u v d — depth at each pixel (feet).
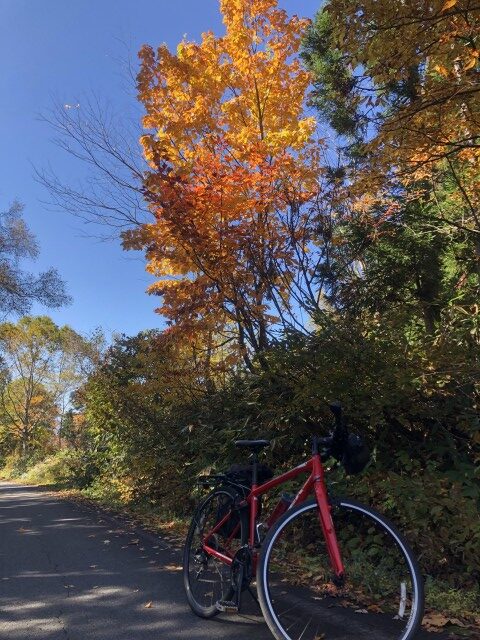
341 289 32.48
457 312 20.35
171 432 32.30
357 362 18.65
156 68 30.58
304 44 33.65
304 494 11.73
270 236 28.43
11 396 168.76
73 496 52.34
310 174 28.50
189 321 28.27
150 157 29.99
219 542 13.52
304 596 13.99
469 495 16.01
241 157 28.99
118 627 13.02
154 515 31.76
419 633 11.57
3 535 27.61
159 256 29.63
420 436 19.52
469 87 18.22
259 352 22.71
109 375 42.39
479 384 18.20
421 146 21.97
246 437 23.40
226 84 31.40
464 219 30.71
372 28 17.66
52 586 16.93
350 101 21.93
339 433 11.78
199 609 13.33
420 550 15.90
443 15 16.66
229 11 31.04
